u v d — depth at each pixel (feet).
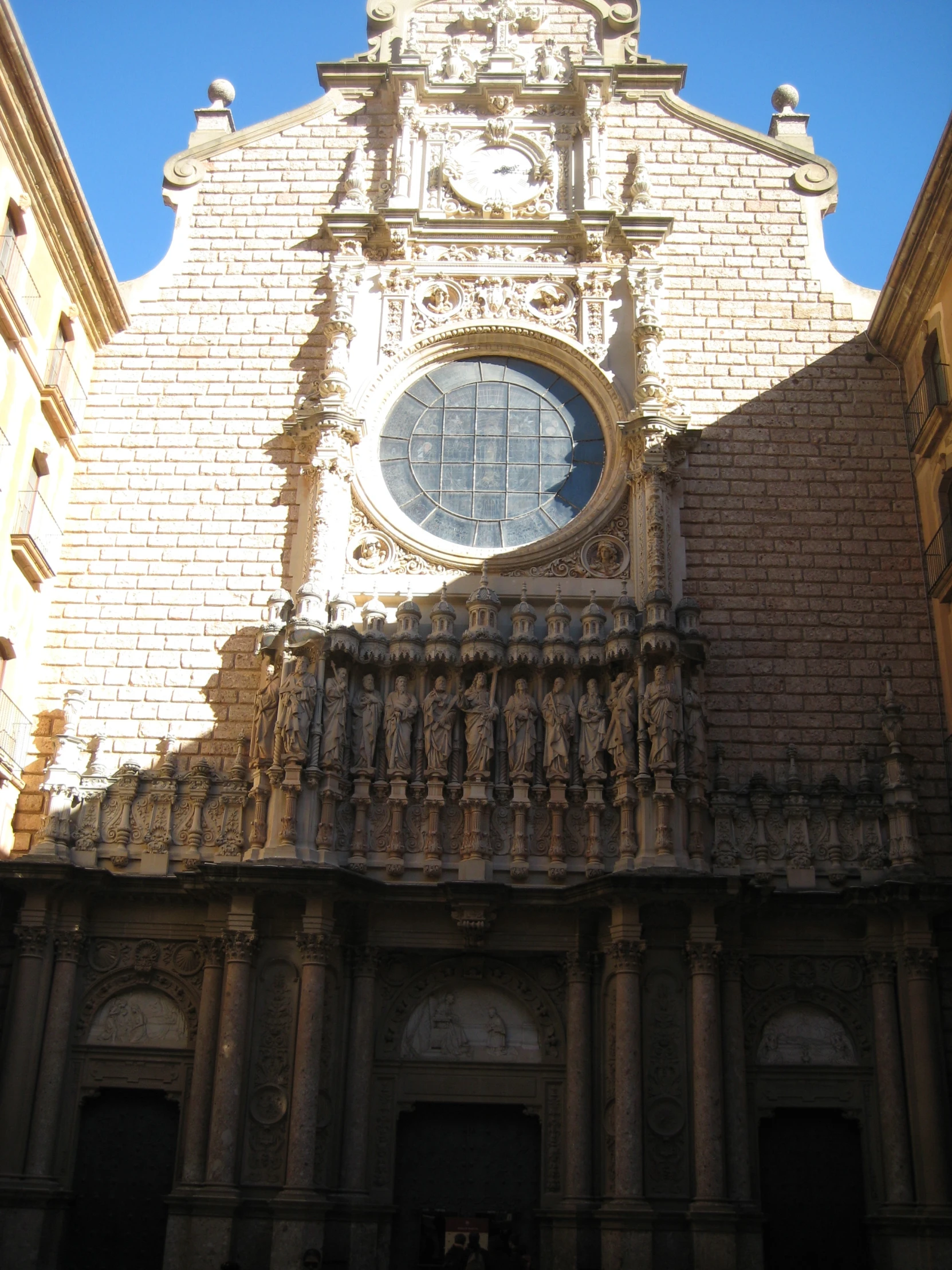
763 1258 82.58
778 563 100.42
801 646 98.07
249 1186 82.07
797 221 112.27
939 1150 82.58
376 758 93.20
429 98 116.88
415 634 94.89
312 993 84.69
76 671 98.22
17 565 94.22
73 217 99.55
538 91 116.37
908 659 97.66
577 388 107.55
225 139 115.55
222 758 95.61
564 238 111.14
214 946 88.43
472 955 90.89
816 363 106.93
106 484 103.65
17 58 87.40
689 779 89.45
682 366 106.83
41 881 87.51
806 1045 88.28
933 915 87.56
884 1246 82.58
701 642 92.68
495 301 108.78
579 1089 86.02
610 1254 79.97
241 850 90.94
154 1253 84.28
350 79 117.70
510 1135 88.48
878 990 87.56
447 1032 89.71
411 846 91.09
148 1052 87.86
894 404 105.40
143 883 89.66
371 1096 88.02
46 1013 87.15
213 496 103.24
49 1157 84.33
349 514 102.06
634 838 88.99
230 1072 83.25
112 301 106.73
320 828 88.89
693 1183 82.17
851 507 102.06
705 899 84.99
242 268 111.04
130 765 94.17
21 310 92.63
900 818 90.68
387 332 108.27
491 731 92.68
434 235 111.45
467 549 101.19
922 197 94.53
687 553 100.83
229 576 100.89
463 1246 84.48
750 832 91.76
